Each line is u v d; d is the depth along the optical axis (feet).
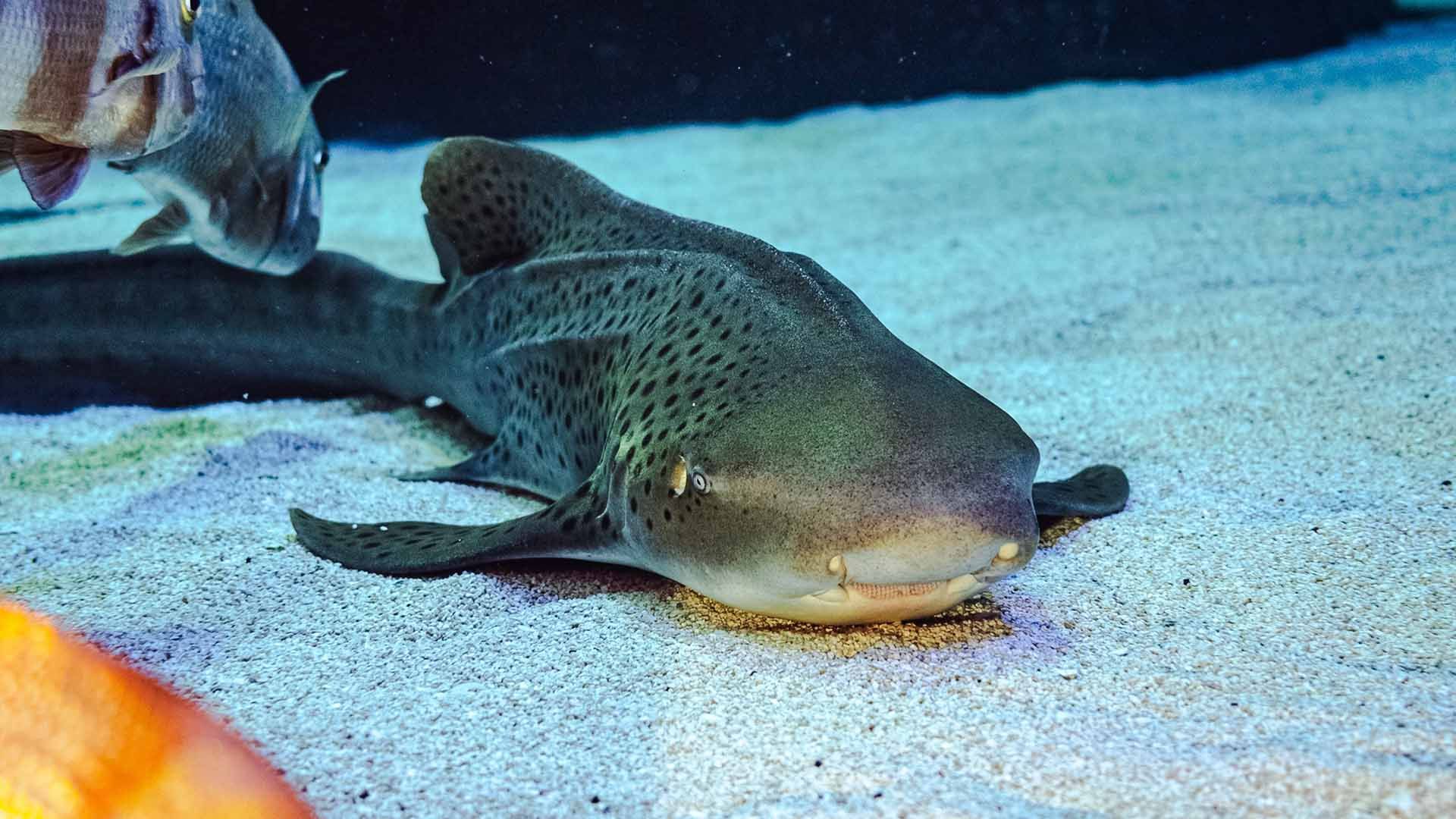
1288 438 4.49
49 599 3.69
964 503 3.19
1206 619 3.49
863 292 7.43
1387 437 4.41
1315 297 6.02
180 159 4.05
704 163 13.26
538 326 4.39
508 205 4.66
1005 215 9.53
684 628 3.53
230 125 4.14
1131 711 3.14
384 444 4.91
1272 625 3.44
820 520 3.22
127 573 3.85
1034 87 17.51
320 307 5.24
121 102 3.42
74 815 2.97
